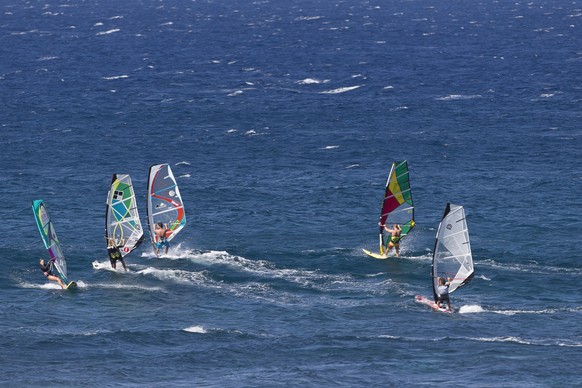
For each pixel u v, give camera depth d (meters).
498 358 155.62
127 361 155.38
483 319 180.62
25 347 161.00
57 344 163.12
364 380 145.25
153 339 167.50
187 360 156.00
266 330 174.62
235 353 160.00
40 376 147.12
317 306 189.12
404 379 145.75
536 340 167.12
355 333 172.00
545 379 145.25
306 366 153.12
